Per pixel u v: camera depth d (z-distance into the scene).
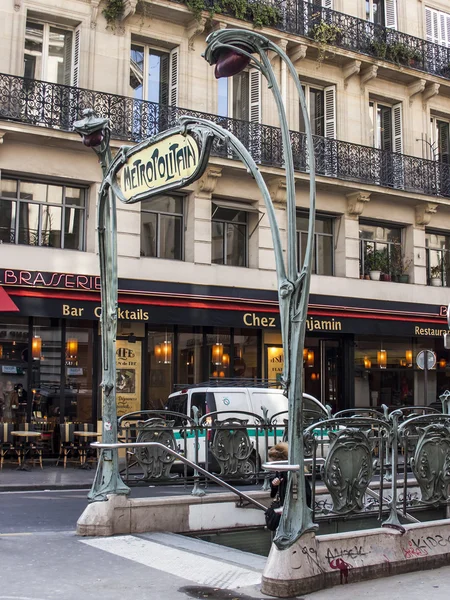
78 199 19.12
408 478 9.63
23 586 6.11
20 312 16.95
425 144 25.55
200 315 19.34
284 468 6.11
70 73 19.62
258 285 21.06
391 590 6.09
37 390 18.14
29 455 17.75
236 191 21.06
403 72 24.67
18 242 18.23
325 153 22.67
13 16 18.45
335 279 22.55
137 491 12.30
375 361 23.55
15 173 18.17
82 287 17.91
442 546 7.14
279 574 5.94
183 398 14.80
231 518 9.15
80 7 19.41
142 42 20.83
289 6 22.64
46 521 10.07
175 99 21.05
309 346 22.58
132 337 19.50
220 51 6.84
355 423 7.18
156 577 6.48
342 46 23.30
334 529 8.55
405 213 24.44
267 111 22.28
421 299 24.30
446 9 27.16
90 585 6.18
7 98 17.94
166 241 20.36
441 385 24.81
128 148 8.24
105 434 8.55
